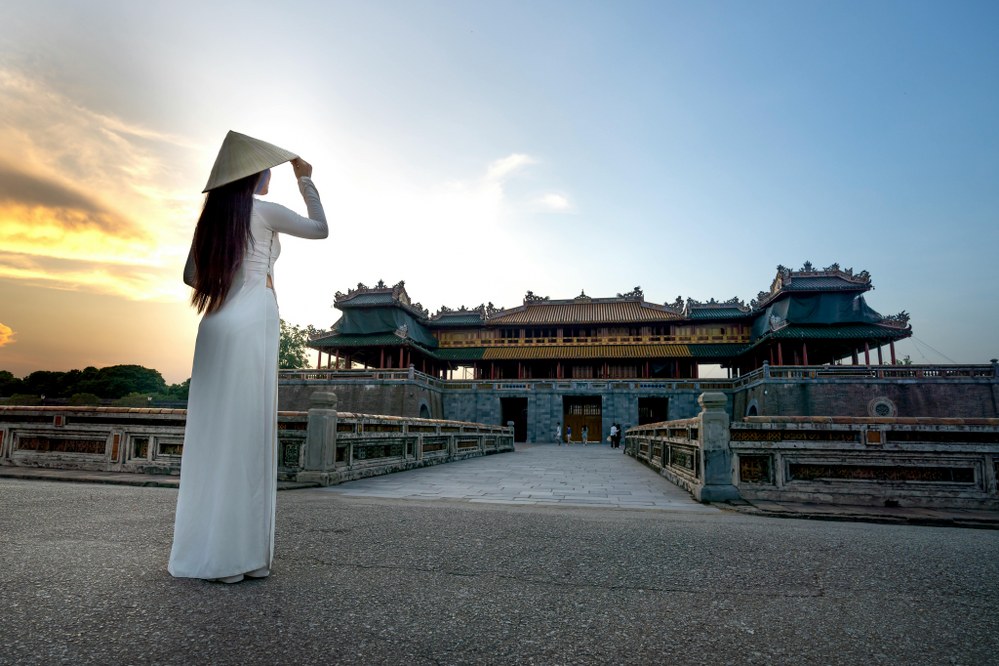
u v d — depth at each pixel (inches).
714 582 112.1
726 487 307.7
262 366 109.6
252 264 111.5
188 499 102.3
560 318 2279.8
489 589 102.5
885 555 143.0
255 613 85.0
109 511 166.6
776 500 301.6
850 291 1806.1
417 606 91.6
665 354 2084.2
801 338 1754.4
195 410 105.3
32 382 2647.6
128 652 69.5
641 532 167.5
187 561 100.1
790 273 1834.4
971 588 113.9
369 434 447.2
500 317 2351.1
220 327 106.6
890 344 1838.1
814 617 93.1
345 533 150.6
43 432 370.3
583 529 170.1
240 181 110.7
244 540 101.6
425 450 603.8
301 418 374.3
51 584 93.1
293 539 140.7
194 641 73.9
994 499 281.0
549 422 1935.3
